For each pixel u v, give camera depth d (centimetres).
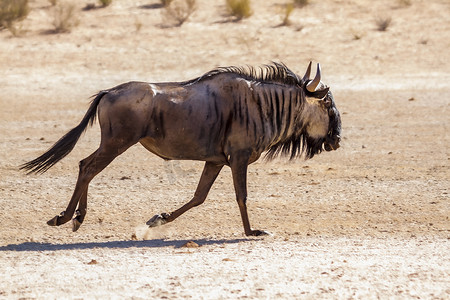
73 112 7844
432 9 13575
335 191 4719
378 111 8012
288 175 5191
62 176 5144
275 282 2697
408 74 10075
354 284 2686
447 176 5169
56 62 10331
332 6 13762
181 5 13212
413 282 2723
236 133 3525
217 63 10412
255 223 3975
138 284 2661
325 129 3788
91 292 2561
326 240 3569
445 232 3775
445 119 7612
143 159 5781
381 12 13462
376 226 3916
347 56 11006
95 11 13062
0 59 10350
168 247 3378
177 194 4628
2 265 2961
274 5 13750
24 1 12231
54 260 3059
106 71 9981
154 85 3447
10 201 4403
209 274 2800
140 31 12056
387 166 5525
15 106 8075
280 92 3616
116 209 4250
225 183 4941
